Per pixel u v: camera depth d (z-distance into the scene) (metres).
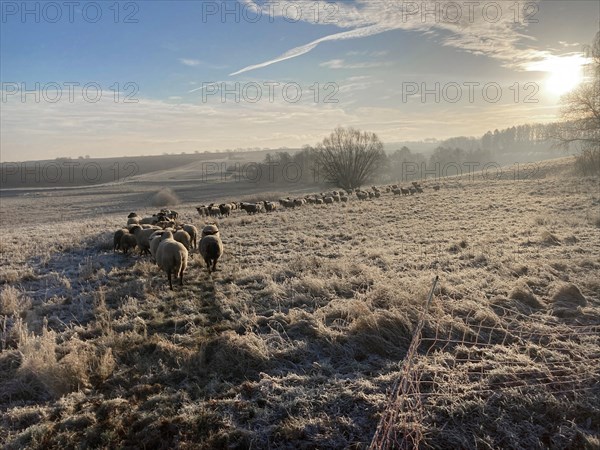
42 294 10.09
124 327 7.58
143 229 14.61
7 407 5.30
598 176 37.91
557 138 45.59
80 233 20.47
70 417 4.93
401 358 6.08
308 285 9.28
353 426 4.61
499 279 9.14
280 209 32.78
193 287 10.09
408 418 4.63
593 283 8.43
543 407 4.73
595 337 6.18
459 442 4.32
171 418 4.87
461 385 5.14
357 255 13.06
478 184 45.00
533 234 14.77
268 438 4.54
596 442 4.12
